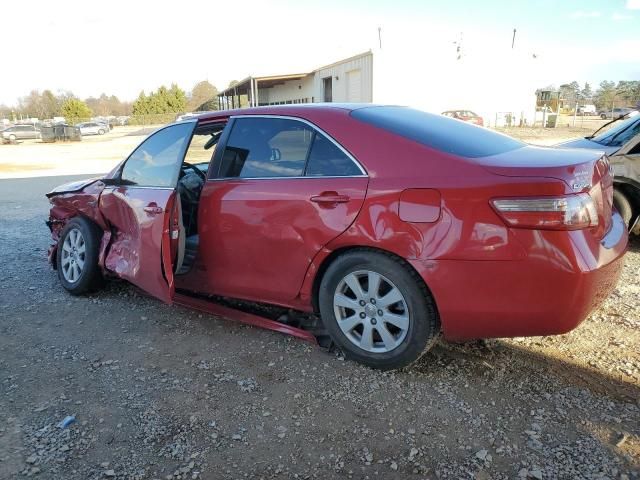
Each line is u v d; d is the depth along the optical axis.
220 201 3.63
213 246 3.72
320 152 3.28
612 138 6.66
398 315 3.07
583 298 2.65
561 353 3.40
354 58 25.95
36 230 7.81
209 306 4.02
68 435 2.69
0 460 2.51
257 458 2.50
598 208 2.80
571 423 2.68
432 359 3.35
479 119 25.50
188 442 2.63
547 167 2.68
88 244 4.48
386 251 3.01
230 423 2.77
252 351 3.55
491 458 2.45
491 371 3.19
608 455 2.44
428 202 2.83
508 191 2.66
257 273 3.56
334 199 3.12
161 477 2.39
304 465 2.45
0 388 3.15
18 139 43.53
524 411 2.79
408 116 3.50
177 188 3.73
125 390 3.11
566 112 47.25
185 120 4.04
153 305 4.45
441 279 2.82
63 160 23.92
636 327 3.78
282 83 38.19
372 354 3.18
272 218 3.38
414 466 2.42
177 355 3.54
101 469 2.45
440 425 2.70
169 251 3.58
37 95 91.56
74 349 3.66
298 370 3.28
